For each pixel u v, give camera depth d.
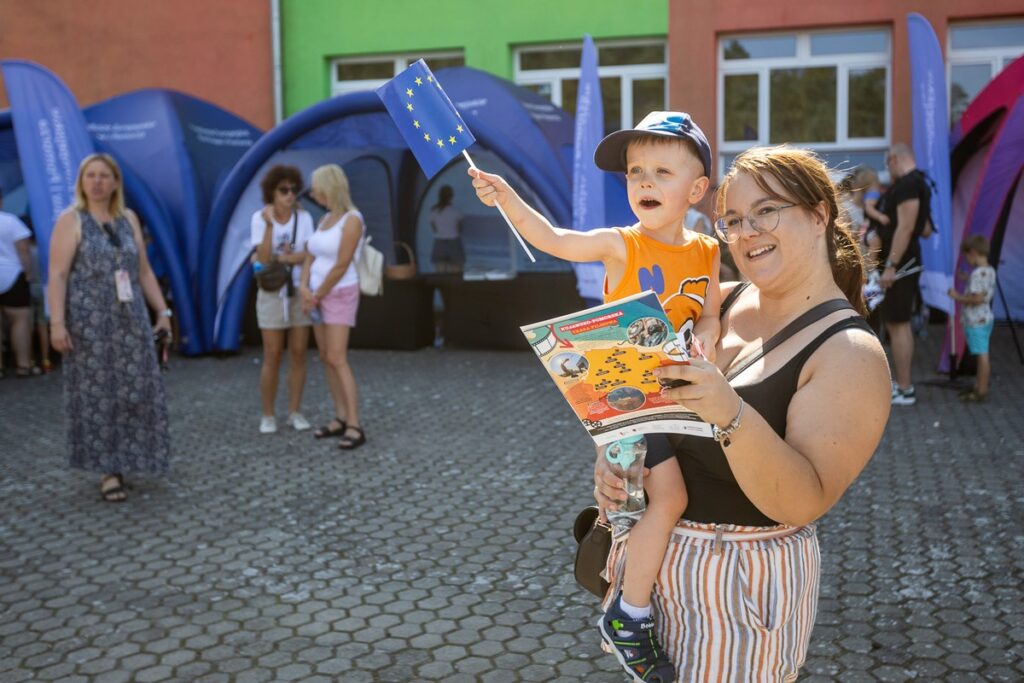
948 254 9.11
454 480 6.21
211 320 11.86
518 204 2.23
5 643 3.93
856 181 9.55
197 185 12.12
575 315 1.72
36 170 10.58
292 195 7.24
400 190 12.92
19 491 6.11
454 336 12.02
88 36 15.81
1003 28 13.06
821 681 3.49
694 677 1.98
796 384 1.84
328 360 7.15
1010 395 8.59
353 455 6.88
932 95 9.02
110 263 5.65
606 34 14.22
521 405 8.61
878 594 4.25
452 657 3.75
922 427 7.43
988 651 3.70
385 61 15.40
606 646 2.12
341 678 3.59
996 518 5.24
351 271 7.05
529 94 11.61
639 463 1.99
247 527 5.34
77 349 5.68
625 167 2.32
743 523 1.95
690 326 2.22
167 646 3.88
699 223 10.66
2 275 10.36
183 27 15.52
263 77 15.34
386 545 5.02
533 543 5.00
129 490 6.09
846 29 13.60
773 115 14.03
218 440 7.40
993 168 9.18
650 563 2.01
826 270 1.94
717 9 13.73
